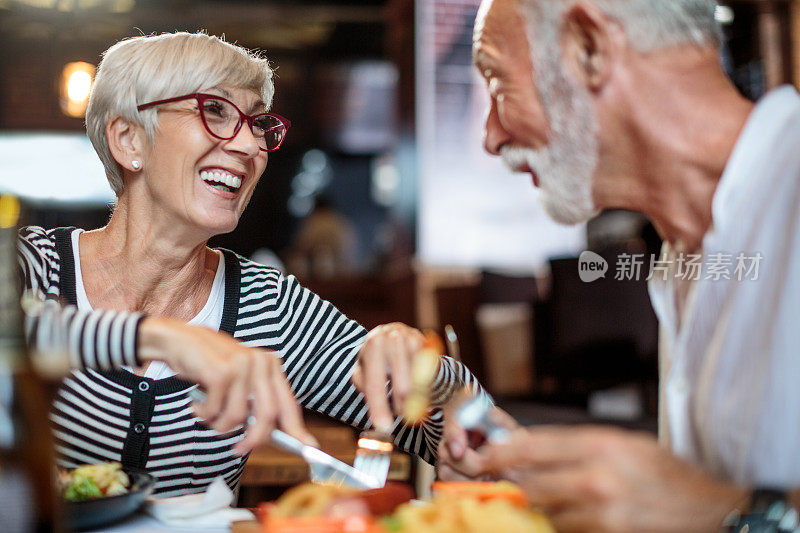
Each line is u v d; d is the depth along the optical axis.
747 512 0.81
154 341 0.90
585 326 3.67
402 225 5.71
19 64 7.87
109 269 1.43
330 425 2.70
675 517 0.71
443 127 5.42
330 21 8.10
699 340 0.94
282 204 11.19
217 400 0.88
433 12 5.39
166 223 1.39
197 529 0.89
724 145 0.92
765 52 5.18
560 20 0.93
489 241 5.44
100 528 0.88
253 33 8.38
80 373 1.31
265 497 1.84
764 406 0.86
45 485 0.71
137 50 1.39
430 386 1.13
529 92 0.97
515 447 0.75
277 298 1.53
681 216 0.98
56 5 7.21
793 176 0.87
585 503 0.71
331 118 9.31
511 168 1.07
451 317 4.07
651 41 0.91
